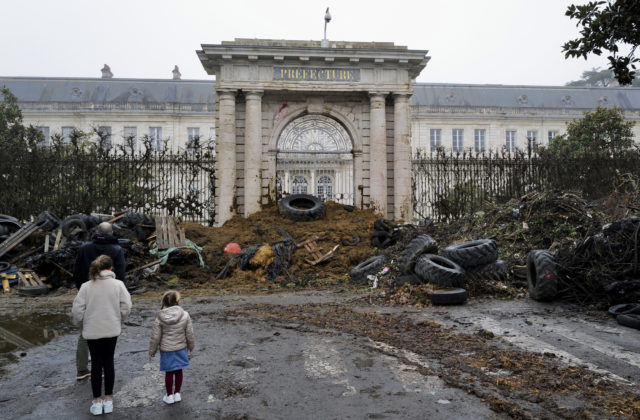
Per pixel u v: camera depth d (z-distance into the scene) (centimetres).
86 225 1448
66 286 1191
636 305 816
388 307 925
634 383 496
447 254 1077
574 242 1097
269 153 1895
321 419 420
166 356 460
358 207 1916
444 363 570
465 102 5200
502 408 434
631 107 5259
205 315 870
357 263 1406
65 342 700
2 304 1002
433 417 421
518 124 5025
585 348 627
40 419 429
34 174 1798
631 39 658
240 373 548
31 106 4631
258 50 1806
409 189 1884
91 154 1873
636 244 880
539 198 1347
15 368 580
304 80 1855
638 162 1969
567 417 415
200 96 5056
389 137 1945
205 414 436
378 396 471
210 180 1956
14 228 1512
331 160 2105
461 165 2003
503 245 1259
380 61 1864
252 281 1273
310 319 820
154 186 2131
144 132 4712
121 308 472
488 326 753
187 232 1492
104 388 473
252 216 1766
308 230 1588
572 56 701
